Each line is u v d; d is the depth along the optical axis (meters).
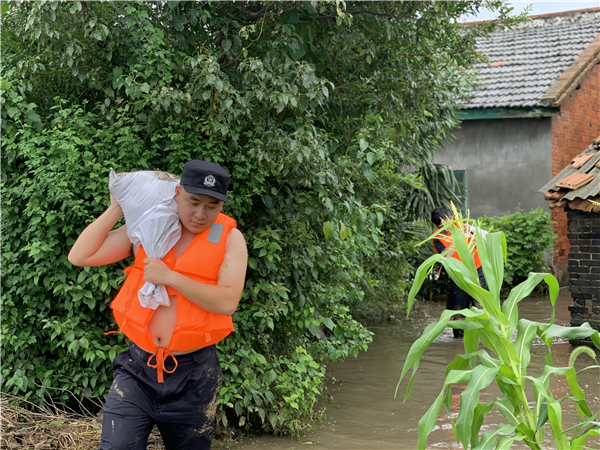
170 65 4.31
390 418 4.92
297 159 4.29
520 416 2.80
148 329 2.62
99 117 4.68
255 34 4.88
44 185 4.34
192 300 2.53
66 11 4.30
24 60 4.47
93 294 4.54
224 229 2.65
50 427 4.33
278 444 4.38
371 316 9.43
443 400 2.74
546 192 7.57
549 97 12.44
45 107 4.95
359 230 4.91
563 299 11.27
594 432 2.65
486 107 13.07
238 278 2.61
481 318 2.73
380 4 5.23
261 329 4.63
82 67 4.49
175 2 4.37
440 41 6.20
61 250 4.52
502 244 2.98
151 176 2.74
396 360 6.90
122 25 4.44
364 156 4.76
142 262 2.67
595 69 14.55
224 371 4.52
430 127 8.42
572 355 2.84
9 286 4.65
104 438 2.62
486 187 13.73
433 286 11.49
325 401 5.43
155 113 4.31
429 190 9.88
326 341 5.43
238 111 4.26
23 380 4.52
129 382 2.67
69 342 4.58
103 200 4.38
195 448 2.76
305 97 4.58
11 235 4.61
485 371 2.58
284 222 4.82
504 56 15.11
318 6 4.80
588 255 7.38
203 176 2.48
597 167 7.64
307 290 5.04
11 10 4.68
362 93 5.59
